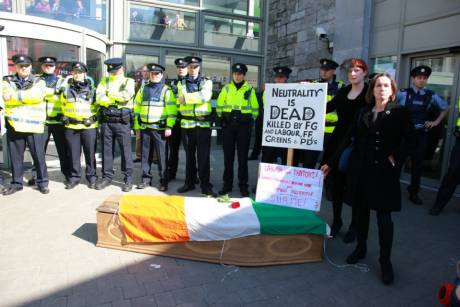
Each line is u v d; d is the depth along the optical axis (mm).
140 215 3812
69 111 6000
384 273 3434
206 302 3076
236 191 6340
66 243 4094
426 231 4695
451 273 3637
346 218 5141
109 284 3303
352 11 7957
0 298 3051
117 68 5957
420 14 6703
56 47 7242
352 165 3662
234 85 5910
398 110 3342
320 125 4145
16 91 5543
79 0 9375
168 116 6047
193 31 10914
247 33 11508
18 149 5848
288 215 3812
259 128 8938
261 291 3264
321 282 3436
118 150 9594
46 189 5867
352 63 4066
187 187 6234
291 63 10250
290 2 10195
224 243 3693
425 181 6984
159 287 3277
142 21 10312
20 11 8398
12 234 4301
